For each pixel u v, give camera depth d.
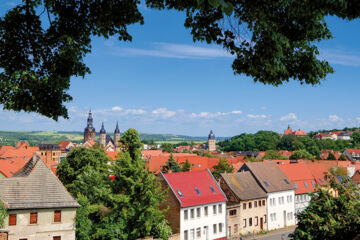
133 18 9.04
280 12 8.12
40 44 8.84
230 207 55.75
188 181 54.09
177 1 8.80
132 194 40.69
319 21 8.05
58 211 35.88
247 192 60.09
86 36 9.21
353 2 7.14
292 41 8.45
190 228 49.75
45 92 9.21
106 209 41.34
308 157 145.38
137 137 43.81
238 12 8.20
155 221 42.59
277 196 65.06
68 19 8.95
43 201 35.22
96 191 42.56
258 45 8.34
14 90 9.12
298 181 71.69
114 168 41.81
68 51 8.68
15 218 33.72
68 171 57.97
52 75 8.94
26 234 34.06
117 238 39.44
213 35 8.80
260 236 57.59
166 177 52.44
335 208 19.56
